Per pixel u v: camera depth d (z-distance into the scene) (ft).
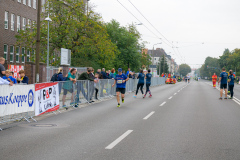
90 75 56.85
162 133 26.61
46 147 21.20
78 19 118.52
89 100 55.01
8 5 115.44
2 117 29.63
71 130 27.89
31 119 34.96
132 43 171.63
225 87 64.85
